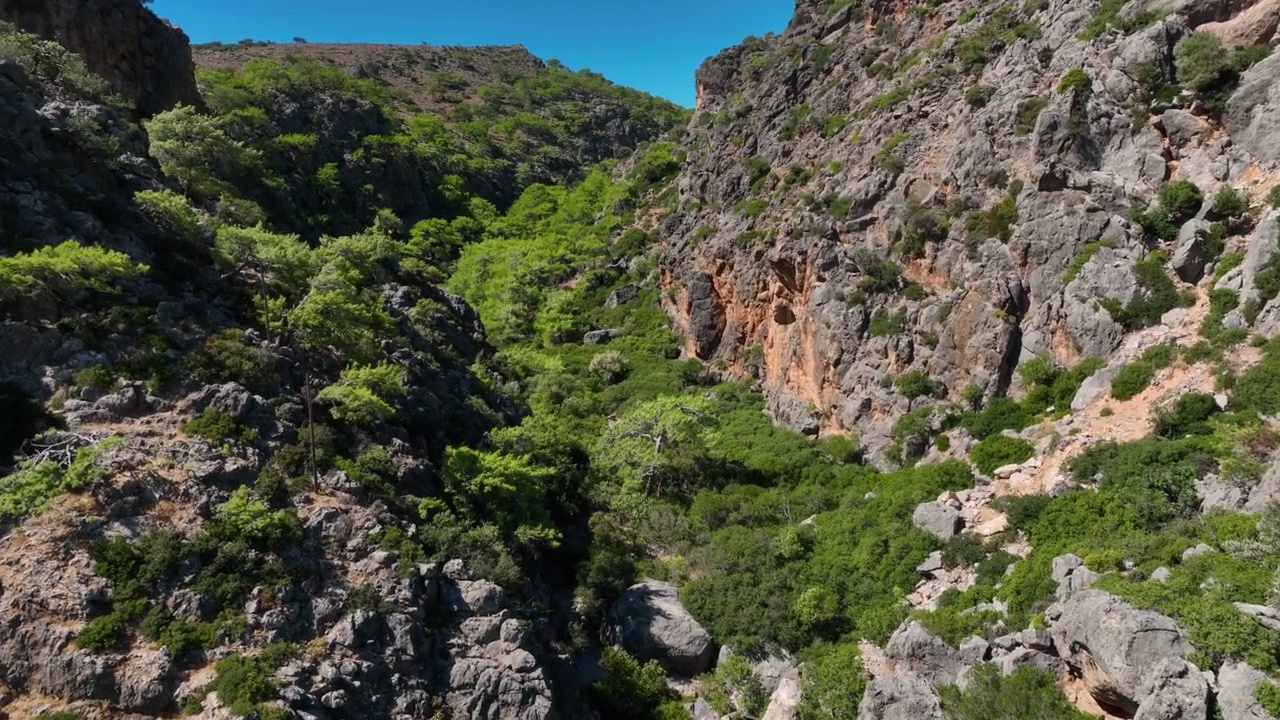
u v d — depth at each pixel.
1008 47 43.34
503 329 69.44
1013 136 38.38
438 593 24.50
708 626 28.89
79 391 24.59
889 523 30.08
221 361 27.80
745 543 32.00
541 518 31.88
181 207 33.16
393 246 53.69
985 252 36.53
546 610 28.12
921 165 43.12
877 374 38.84
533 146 140.00
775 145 62.59
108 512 22.06
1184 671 16.75
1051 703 19.36
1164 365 28.47
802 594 28.42
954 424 34.59
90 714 18.52
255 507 23.08
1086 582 21.06
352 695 20.58
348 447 28.44
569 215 99.00
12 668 18.94
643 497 36.94
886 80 55.56
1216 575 18.55
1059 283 33.69
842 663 24.53
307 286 34.31
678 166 91.44
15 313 25.67
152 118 49.31
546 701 22.12
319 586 22.89
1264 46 32.94
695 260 59.91
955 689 21.20
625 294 70.94
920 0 61.59
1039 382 32.75
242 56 146.75
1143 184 33.66
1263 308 27.03
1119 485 24.98
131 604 20.36
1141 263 31.75
